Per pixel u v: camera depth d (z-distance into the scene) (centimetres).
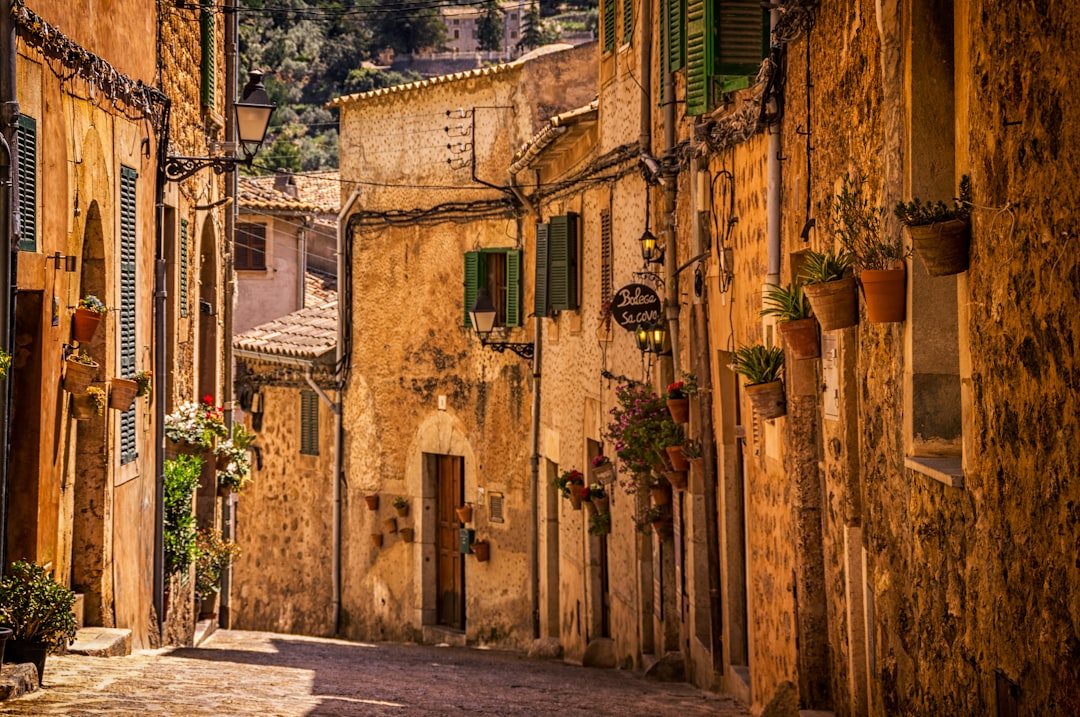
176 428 1773
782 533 1109
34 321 1116
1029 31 532
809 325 972
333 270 3594
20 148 1045
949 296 725
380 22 7100
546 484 2412
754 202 1213
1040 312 522
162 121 1592
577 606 2198
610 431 1922
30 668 938
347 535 2939
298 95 6088
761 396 1066
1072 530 489
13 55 991
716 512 1427
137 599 1502
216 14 2125
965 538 636
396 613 2812
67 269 1177
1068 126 490
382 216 2830
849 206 840
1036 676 530
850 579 910
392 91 2789
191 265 1973
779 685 1048
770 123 1125
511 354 2545
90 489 1321
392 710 1020
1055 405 507
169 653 1499
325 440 3008
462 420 2662
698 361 1481
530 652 2334
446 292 2705
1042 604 522
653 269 1738
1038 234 523
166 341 1789
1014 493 558
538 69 2486
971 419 620
